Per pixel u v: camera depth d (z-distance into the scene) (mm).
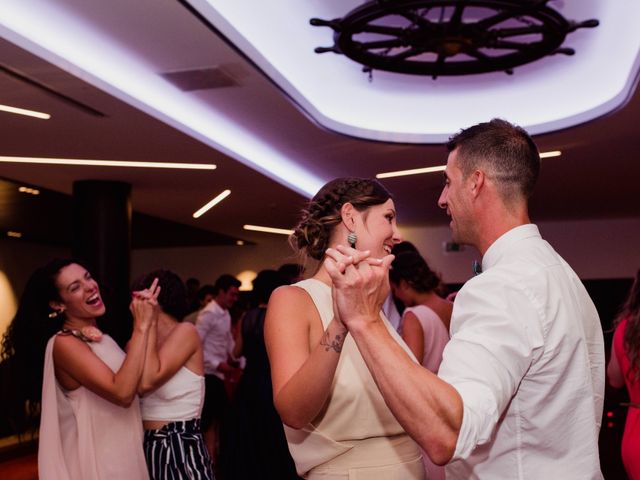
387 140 6570
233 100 5438
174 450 2936
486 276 1403
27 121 5168
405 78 6152
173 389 2975
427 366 3236
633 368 3012
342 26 4074
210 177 7297
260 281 4039
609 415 5262
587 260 11695
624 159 7156
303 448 1828
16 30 4145
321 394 1619
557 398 1389
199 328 6660
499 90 6430
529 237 1508
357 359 1830
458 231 1603
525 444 1398
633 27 4996
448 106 6719
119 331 7289
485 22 4004
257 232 11648
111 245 7367
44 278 2865
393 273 3490
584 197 9430
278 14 4754
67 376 2738
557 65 5852
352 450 1816
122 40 4348
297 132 6312
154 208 9180
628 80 5188
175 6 3854
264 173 7129
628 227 11570
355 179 1963
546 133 6203
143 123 5316
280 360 1727
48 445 2646
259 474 3715
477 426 1205
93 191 7395
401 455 1855
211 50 4441
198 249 13586
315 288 1863
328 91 6328
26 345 2889
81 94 4652
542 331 1348
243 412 3805
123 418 2775
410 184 8523
